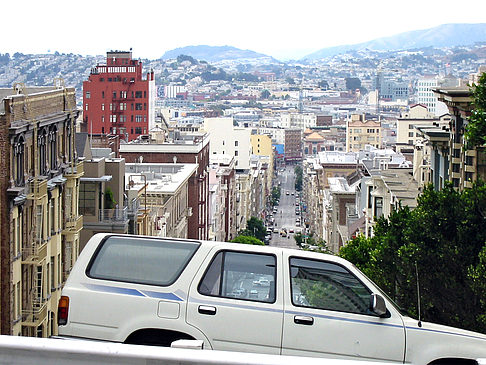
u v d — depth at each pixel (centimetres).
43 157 5275
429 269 3662
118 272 1675
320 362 1130
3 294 4559
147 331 1653
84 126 10075
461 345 1628
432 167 6297
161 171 12681
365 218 9594
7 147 4547
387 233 4216
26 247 4909
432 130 6084
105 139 9462
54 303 5475
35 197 4903
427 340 1628
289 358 1138
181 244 1689
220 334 1628
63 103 5728
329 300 1648
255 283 1656
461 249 3644
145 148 13850
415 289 3681
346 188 14688
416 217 3781
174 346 1348
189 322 1631
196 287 1648
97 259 1689
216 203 16725
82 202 6644
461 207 3725
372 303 1611
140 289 1653
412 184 7825
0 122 4519
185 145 13738
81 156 6619
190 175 12062
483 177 4816
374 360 1620
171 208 10319
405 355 1622
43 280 5216
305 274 1659
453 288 3600
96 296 1658
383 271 4144
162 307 1641
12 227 4628
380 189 8569
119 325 1642
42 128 5212
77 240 5934
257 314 1628
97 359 1173
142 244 1689
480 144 3534
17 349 1186
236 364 1136
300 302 1644
